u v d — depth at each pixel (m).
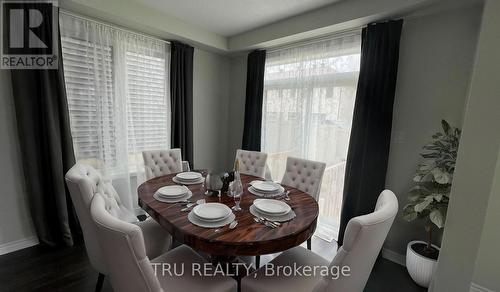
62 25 2.24
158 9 2.61
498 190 1.57
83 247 2.25
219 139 4.02
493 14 1.04
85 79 2.43
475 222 1.14
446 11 1.96
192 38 3.03
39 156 2.11
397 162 2.28
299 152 2.99
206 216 1.35
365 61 2.30
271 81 3.30
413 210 1.86
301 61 2.92
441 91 2.02
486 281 1.67
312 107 2.85
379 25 2.20
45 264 2.00
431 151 2.09
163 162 2.62
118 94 2.68
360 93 2.34
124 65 2.70
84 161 2.50
